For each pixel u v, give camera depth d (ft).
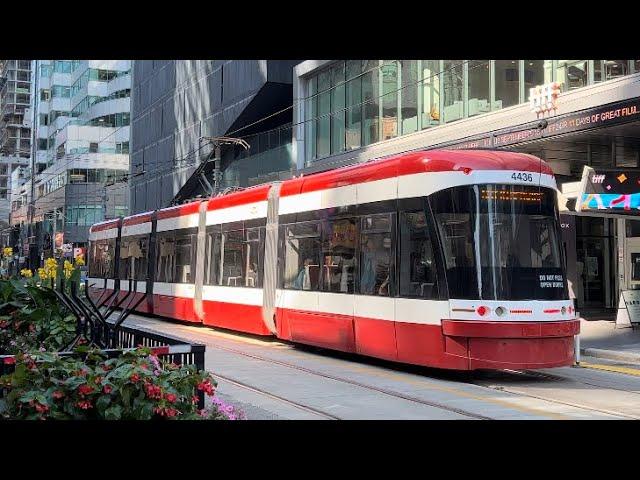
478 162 35.58
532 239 35.47
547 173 36.91
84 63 271.28
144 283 76.79
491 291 33.94
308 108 100.68
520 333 33.58
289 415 26.20
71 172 255.91
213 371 37.91
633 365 43.70
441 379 36.55
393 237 37.83
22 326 27.96
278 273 49.26
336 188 43.34
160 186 169.07
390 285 37.81
